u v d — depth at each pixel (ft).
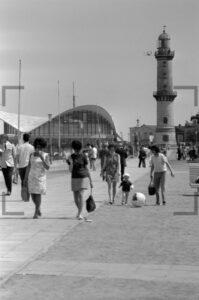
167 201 76.89
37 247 41.22
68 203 70.59
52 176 136.36
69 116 464.24
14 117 426.92
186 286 30.63
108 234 47.78
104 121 506.07
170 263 36.27
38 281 31.50
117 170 71.92
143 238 45.88
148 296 28.76
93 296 28.73
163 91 471.21
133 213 62.80
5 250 40.06
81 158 55.62
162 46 471.21
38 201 56.34
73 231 49.24
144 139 634.43
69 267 34.86
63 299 28.22
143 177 133.28
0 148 79.97
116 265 35.53
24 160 69.87
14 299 28.14
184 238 45.96
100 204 71.20
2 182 108.88
